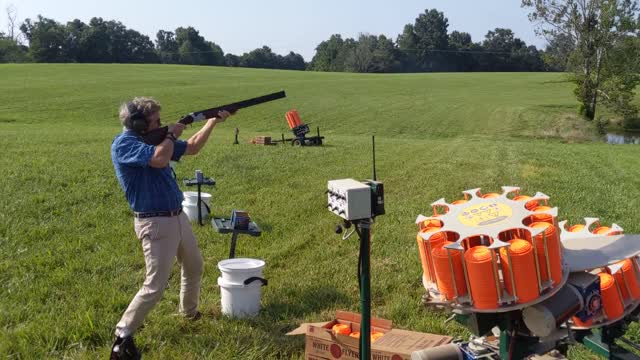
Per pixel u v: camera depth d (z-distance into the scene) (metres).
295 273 7.05
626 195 13.03
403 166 17.94
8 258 7.41
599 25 51.75
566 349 4.14
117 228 9.07
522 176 15.80
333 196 3.59
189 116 5.08
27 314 5.64
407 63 172.62
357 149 23.27
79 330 5.20
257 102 5.30
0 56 156.25
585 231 4.34
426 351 3.82
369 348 3.61
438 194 12.91
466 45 175.50
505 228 3.47
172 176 5.16
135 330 4.86
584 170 17.66
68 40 163.62
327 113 51.03
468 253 3.34
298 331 4.70
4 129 30.59
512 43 174.50
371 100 61.34
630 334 5.15
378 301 6.23
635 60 51.84
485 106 58.88
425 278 3.78
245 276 5.64
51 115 43.66
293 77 91.69
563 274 3.45
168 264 4.94
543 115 53.69
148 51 177.25
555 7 53.12
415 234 8.94
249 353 4.85
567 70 54.97
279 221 9.79
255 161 17.91
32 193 11.41
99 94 56.50
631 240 3.80
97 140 23.41
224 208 10.72
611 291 3.63
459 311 3.39
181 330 5.39
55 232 8.80
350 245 8.30
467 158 20.62
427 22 176.38
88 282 6.55
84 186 12.40
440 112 54.09
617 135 47.88
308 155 20.20
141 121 4.89
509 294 3.31
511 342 3.50
